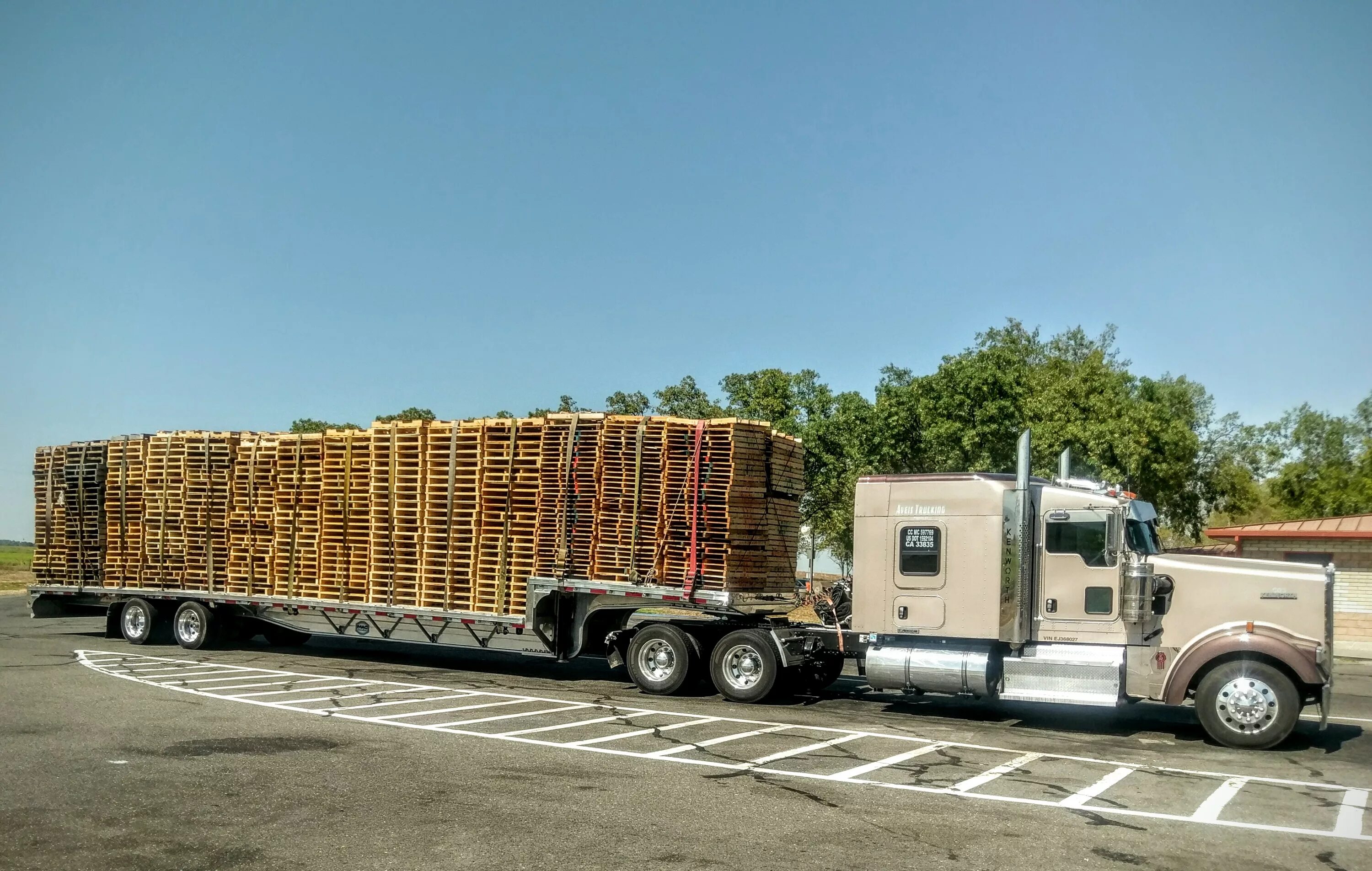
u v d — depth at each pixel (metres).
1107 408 28.31
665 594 13.77
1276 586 11.03
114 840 6.56
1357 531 24.50
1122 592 11.59
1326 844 7.12
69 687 13.33
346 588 16.55
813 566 34.09
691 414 32.66
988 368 27.31
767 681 13.27
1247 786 8.98
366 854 6.37
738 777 8.75
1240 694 10.91
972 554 12.14
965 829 7.24
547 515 14.80
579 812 7.47
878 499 12.66
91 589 19.17
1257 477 47.56
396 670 16.08
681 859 6.38
